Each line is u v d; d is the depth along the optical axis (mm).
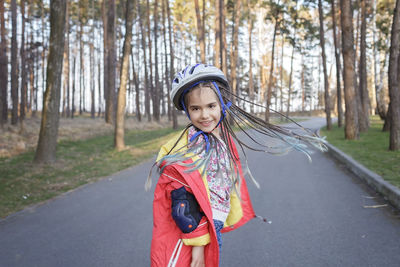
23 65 20578
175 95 1661
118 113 14023
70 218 5160
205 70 1614
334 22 23062
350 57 14320
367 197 5676
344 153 10133
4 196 6504
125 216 5180
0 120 17203
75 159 11086
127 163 10633
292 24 31656
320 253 3549
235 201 1883
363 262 3305
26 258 3729
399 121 9875
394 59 10312
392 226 4246
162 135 20328
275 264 3346
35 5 31781
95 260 3619
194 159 1590
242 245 3859
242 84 59531
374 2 26875
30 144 13945
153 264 1577
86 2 36969
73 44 42531
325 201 5555
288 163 9953
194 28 43375
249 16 37562
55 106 10234
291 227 4379
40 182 7750
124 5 31016
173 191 1525
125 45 13734
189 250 1570
